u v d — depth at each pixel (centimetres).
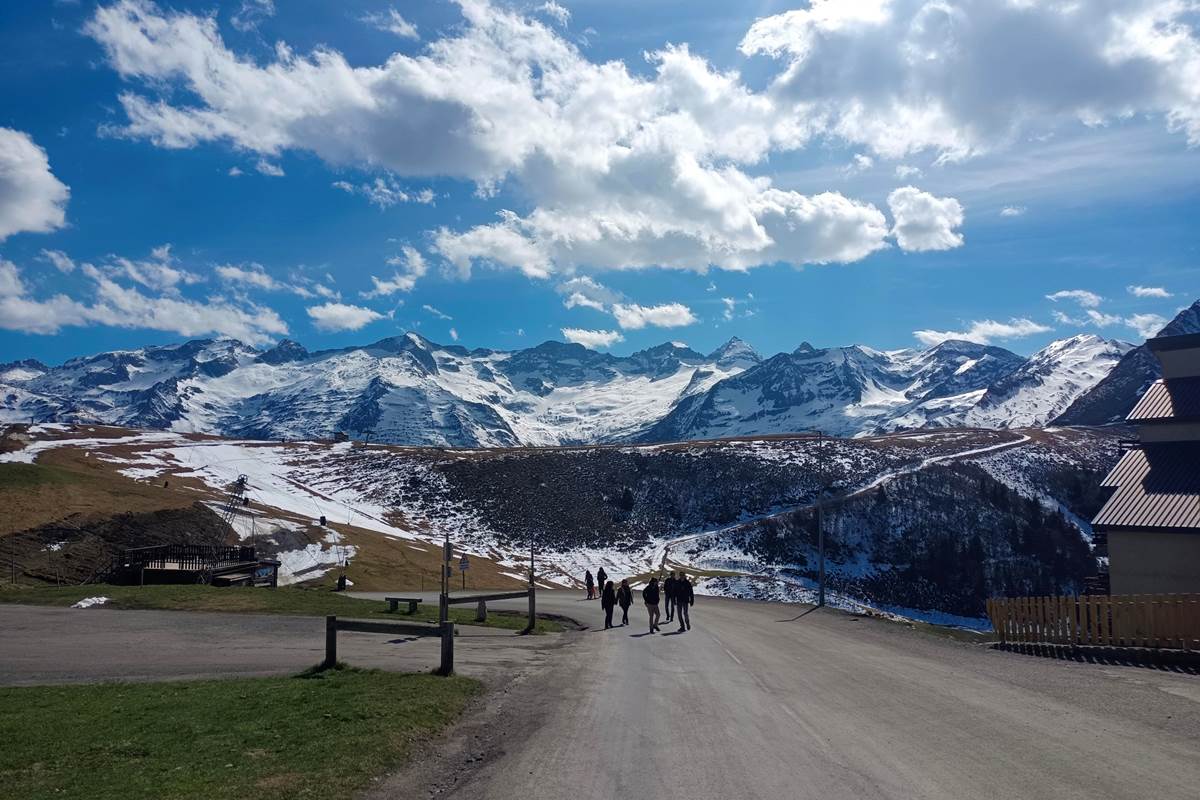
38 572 4284
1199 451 3262
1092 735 1070
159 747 1027
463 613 3350
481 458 12656
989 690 1433
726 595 7044
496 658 1944
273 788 873
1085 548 9088
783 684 1552
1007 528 9462
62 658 1872
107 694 1374
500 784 909
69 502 5459
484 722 1237
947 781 869
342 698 1312
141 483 7506
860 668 1753
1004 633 2198
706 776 915
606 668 1797
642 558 9219
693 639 2444
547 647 2214
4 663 1798
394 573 6288
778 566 8788
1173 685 1471
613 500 11388
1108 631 1959
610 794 860
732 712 1279
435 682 1486
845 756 984
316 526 7219
